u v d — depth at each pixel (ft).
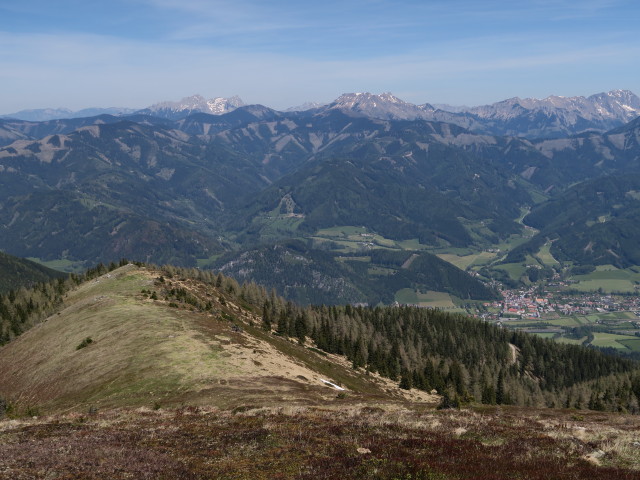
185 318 327.88
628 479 76.23
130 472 85.15
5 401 236.02
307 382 244.63
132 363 241.35
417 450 94.53
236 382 211.20
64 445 104.32
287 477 80.79
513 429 115.03
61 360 284.00
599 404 517.96
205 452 97.66
